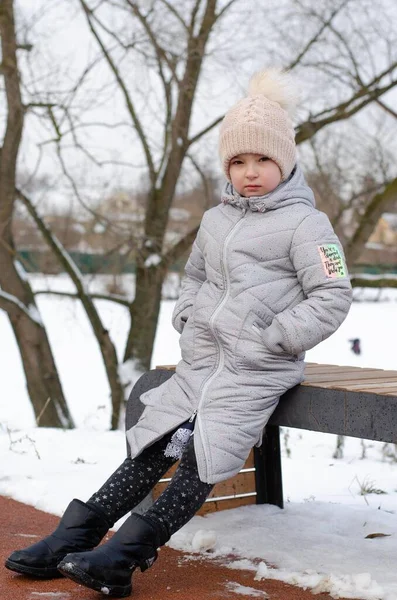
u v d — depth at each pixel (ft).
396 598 8.09
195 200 31.81
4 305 29.99
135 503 9.28
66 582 8.79
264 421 9.15
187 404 9.18
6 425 20.31
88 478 13.55
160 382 10.75
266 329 9.08
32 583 8.75
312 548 9.89
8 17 26.68
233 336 9.16
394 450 18.60
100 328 30.27
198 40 27.86
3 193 28.81
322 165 32.55
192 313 9.85
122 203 31.22
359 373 10.58
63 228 32.71
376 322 63.87
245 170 9.63
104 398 36.42
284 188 9.62
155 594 8.47
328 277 9.09
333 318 9.04
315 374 10.44
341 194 32.81
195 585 8.75
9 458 15.39
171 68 27.86
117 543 8.33
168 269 29.94
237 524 10.92
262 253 9.36
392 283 29.40
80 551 8.88
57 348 51.42
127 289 31.81
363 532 10.75
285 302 9.36
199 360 9.46
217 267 9.53
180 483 8.74
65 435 18.35
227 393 9.00
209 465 8.61
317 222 9.33
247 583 8.80
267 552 9.71
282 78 10.05
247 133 9.49
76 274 30.86
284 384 9.21
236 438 8.81
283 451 17.81
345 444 19.93
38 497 12.35
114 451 16.35
